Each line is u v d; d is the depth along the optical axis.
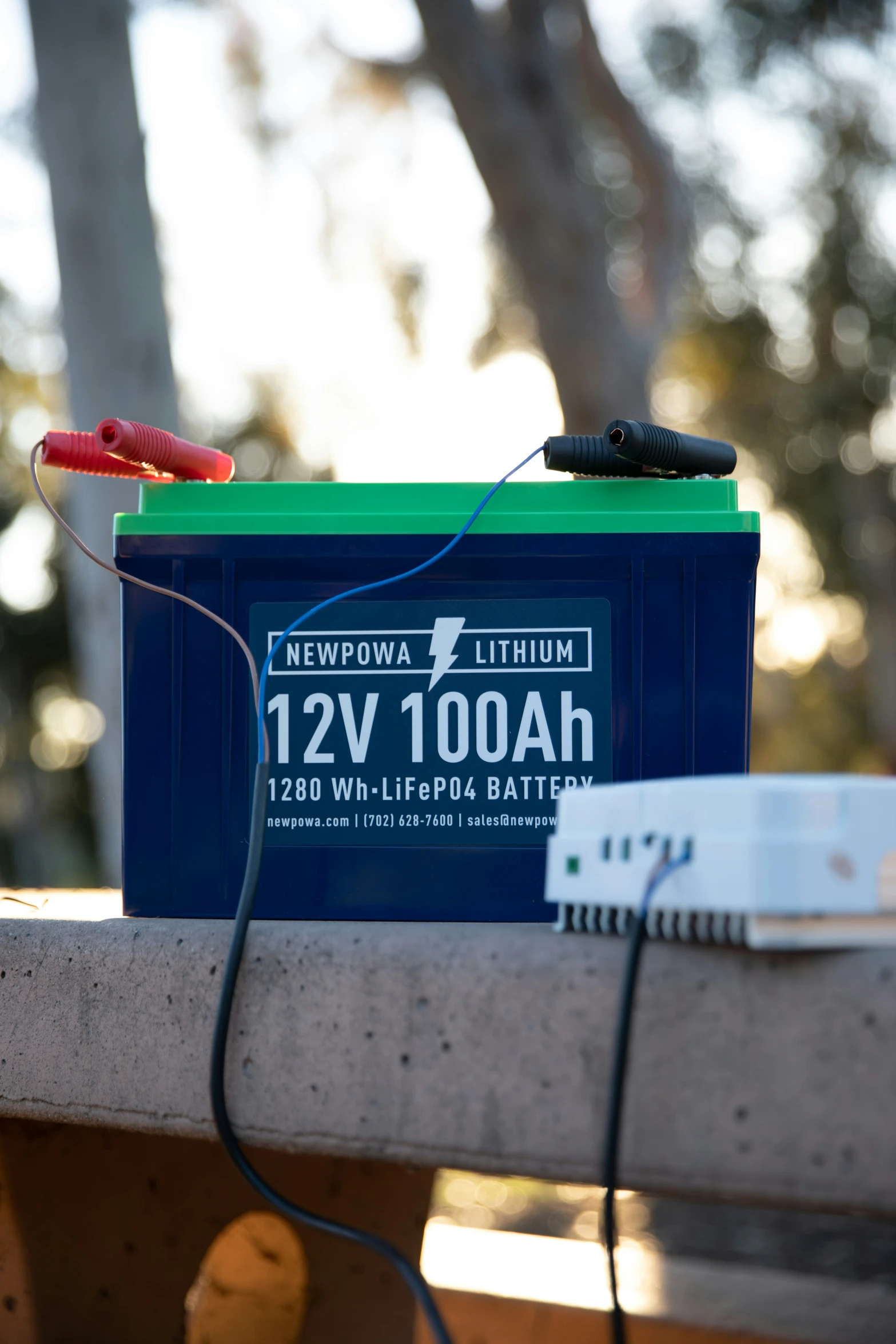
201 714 0.78
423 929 0.67
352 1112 0.61
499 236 6.29
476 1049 0.58
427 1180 1.17
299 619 0.75
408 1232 1.16
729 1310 1.31
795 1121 0.52
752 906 0.52
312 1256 1.09
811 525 10.09
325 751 0.77
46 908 0.92
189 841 0.77
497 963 0.59
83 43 3.61
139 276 3.62
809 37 7.32
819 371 9.44
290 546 0.78
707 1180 0.53
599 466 0.78
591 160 6.43
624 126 5.91
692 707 0.76
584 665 0.77
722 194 8.25
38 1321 1.01
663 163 6.00
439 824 0.76
